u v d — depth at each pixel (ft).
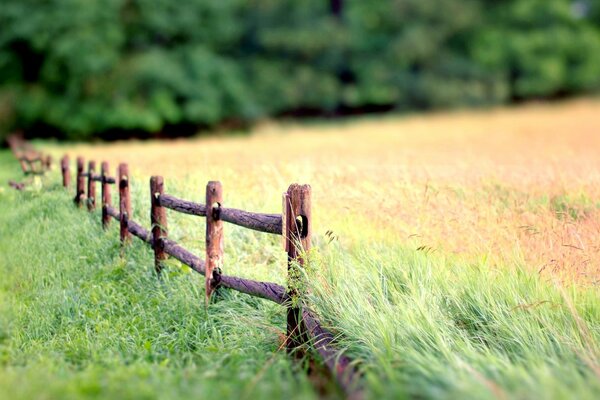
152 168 35.06
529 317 15.34
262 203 26.81
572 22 163.32
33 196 35.29
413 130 118.32
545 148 64.54
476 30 161.38
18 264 24.11
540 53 158.81
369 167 35.29
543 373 10.78
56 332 18.12
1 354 15.80
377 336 14.05
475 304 16.51
